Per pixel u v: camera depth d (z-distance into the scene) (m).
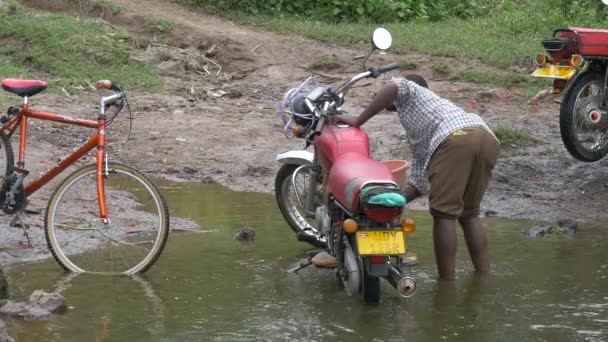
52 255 6.45
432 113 6.05
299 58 15.07
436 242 6.14
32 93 6.68
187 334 5.07
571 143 8.93
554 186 9.09
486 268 6.36
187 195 9.03
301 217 7.38
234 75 14.59
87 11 16.08
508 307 5.57
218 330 5.14
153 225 7.48
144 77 13.86
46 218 6.30
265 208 8.49
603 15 17.22
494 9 18.64
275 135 11.39
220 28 16.28
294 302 5.68
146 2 17.22
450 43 15.62
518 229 7.70
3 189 6.72
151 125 11.69
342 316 5.40
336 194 5.68
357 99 13.17
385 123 11.65
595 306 5.59
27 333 5.05
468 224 6.33
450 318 5.36
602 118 8.89
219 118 12.15
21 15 15.32
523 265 6.54
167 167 10.23
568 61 9.00
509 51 15.12
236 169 10.16
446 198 6.01
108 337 5.01
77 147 10.62
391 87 6.06
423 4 18.34
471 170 6.05
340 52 15.23
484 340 4.98
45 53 14.21
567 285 6.04
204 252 6.89
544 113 12.05
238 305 5.62
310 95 6.08
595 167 9.48
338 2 17.70
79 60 14.19
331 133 6.05
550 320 5.32
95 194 8.17
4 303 5.47
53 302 5.44
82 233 7.16
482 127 6.01
